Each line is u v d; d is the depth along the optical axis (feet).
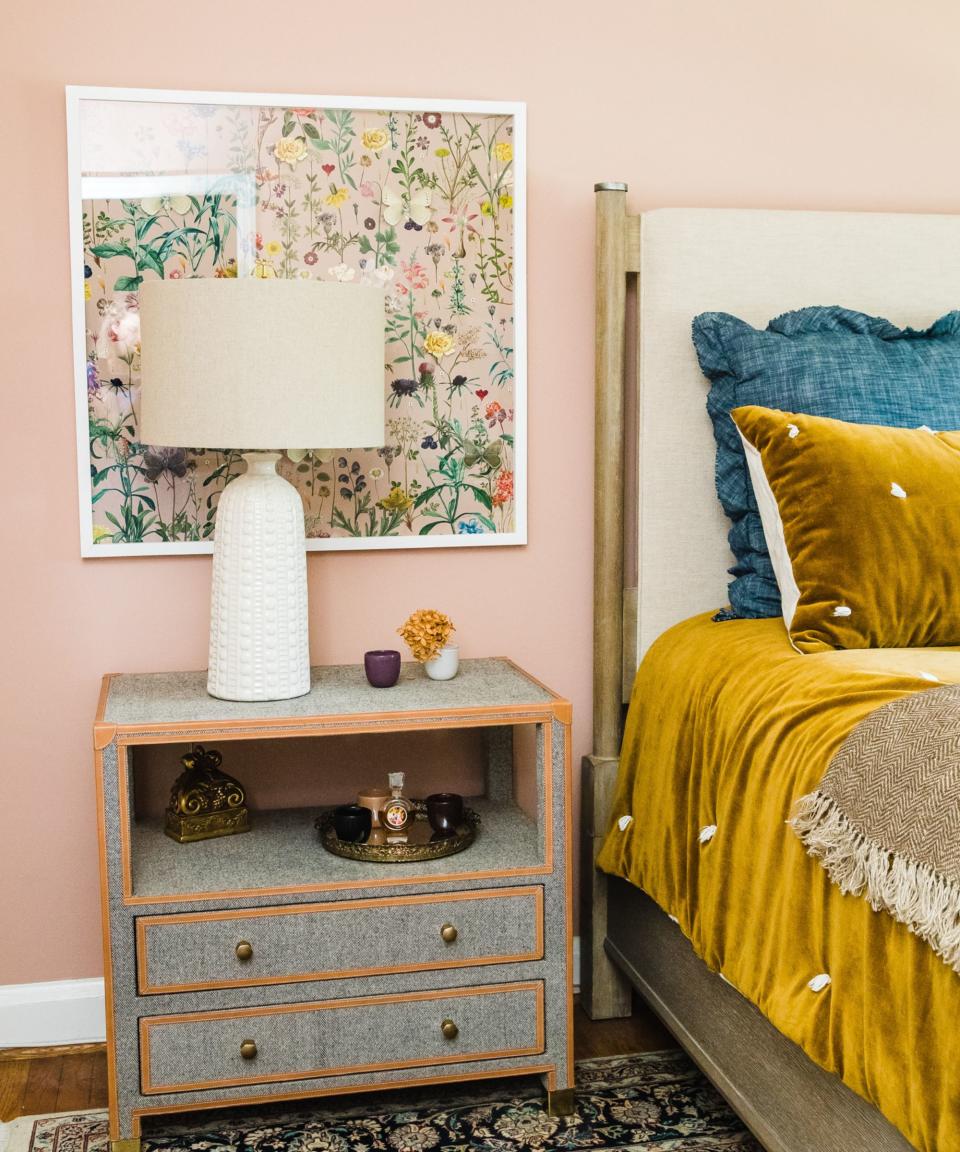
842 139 8.22
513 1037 6.68
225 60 7.38
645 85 7.91
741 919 5.64
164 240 7.35
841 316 7.45
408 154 7.61
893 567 6.14
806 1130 5.22
